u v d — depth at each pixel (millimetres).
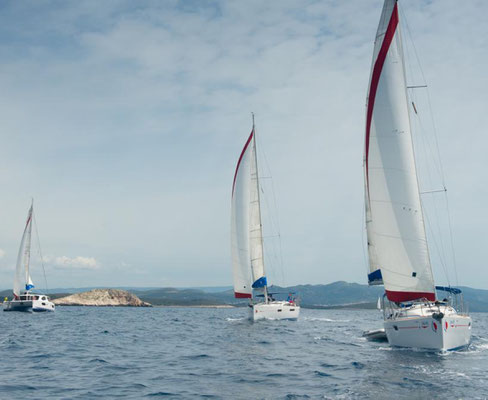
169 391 15031
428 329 21266
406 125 22844
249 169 45688
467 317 22922
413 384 15680
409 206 22484
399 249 22516
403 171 22656
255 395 14414
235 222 45625
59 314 70938
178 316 75062
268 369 19203
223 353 24359
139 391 15039
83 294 142750
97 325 47344
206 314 88250
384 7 23609
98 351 25297
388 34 23234
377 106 23266
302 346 27391
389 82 23094
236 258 45406
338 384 15945
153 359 22219
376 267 27859
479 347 26781
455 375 17078
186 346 27781
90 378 17219
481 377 16703
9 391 14867
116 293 147250
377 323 58625
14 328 40969
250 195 45688
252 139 46281
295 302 47156
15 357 22656
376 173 23203
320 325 48281
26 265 72438
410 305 24578
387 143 22984
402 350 23094
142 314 83438
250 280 44844
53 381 16594
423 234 22312
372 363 19844
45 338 32219
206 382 16484
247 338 32344
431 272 22125
